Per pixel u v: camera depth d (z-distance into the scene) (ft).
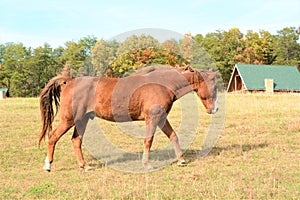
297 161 26.89
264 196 18.78
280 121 46.96
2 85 224.94
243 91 120.57
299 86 125.70
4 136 40.60
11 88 213.87
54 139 26.76
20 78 211.00
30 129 45.11
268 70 130.31
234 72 132.67
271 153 29.78
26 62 218.59
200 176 23.52
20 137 40.19
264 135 38.78
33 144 36.47
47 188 21.90
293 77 129.59
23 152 32.96
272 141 35.09
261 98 73.61
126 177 24.25
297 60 208.54
